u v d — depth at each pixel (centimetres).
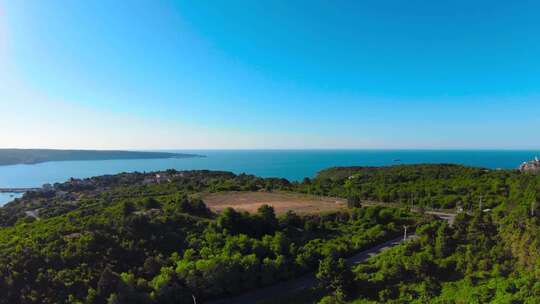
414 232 6875
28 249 4600
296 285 5112
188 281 4597
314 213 7606
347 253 5938
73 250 4769
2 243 4909
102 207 7738
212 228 6116
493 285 4100
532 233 4703
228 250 5316
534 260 4284
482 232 5488
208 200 8956
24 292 3981
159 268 4888
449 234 5584
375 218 7269
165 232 5728
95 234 5169
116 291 4169
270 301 4638
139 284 4394
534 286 3781
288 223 6819
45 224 6047
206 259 5047
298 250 5750
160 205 7412
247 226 6356
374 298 4419
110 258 4859
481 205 7938
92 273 4494
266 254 5550
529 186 7825
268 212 6712
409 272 4812
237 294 4897
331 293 4681
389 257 5412
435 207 8981
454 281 4488
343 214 7525
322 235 6656
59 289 4131
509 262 4588
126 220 5631
